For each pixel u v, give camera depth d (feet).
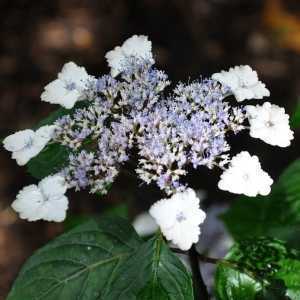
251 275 1.31
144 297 1.15
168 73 3.35
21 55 3.39
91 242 1.28
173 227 1.09
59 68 3.32
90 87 1.27
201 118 1.19
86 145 1.25
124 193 2.61
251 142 2.96
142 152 1.16
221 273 1.32
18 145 1.25
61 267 1.26
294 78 3.47
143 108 1.25
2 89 3.21
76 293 1.24
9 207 2.83
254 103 3.03
